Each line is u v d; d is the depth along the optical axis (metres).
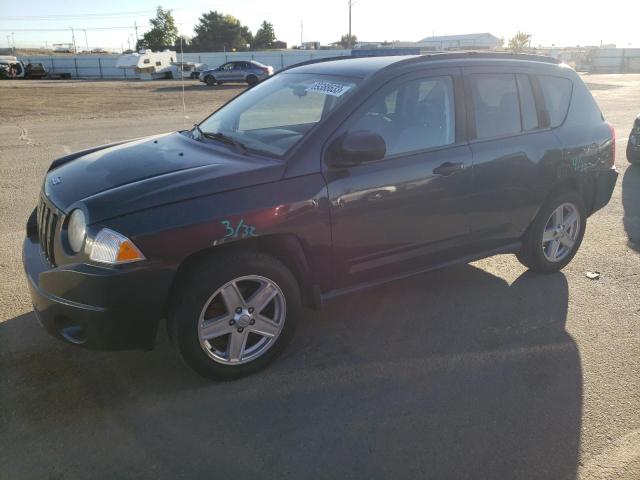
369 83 3.57
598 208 5.00
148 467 2.60
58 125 14.00
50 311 2.95
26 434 2.79
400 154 3.63
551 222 4.71
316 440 2.80
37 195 7.00
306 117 3.60
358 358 3.52
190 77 42.59
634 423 2.97
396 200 3.57
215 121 4.19
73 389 3.14
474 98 4.02
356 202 3.41
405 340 3.74
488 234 4.21
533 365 3.48
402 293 4.43
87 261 2.81
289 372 3.36
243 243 3.15
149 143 3.96
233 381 3.26
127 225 2.80
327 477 2.57
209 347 3.13
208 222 2.93
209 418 2.95
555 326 3.96
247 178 3.10
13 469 2.57
